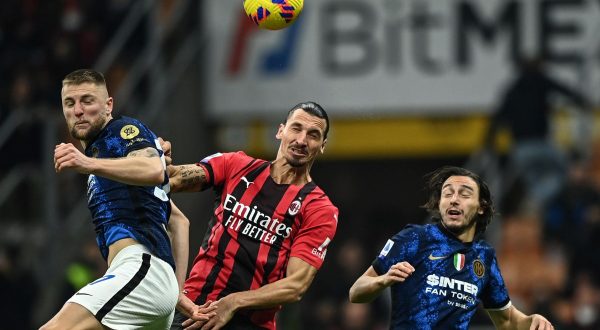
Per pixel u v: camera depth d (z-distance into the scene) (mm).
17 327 44906
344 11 50000
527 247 46750
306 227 24500
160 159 22219
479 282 25422
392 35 49719
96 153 22469
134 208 22672
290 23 25656
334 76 50062
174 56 51094
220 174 24984
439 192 26078
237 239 24453
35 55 50219
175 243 24281
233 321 24297
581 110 46406
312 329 46094
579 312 42594
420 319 24922
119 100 47438
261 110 50500
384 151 50000
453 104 49281
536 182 46594
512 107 46312
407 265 24062
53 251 44156
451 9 49312
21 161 47062
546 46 48438
